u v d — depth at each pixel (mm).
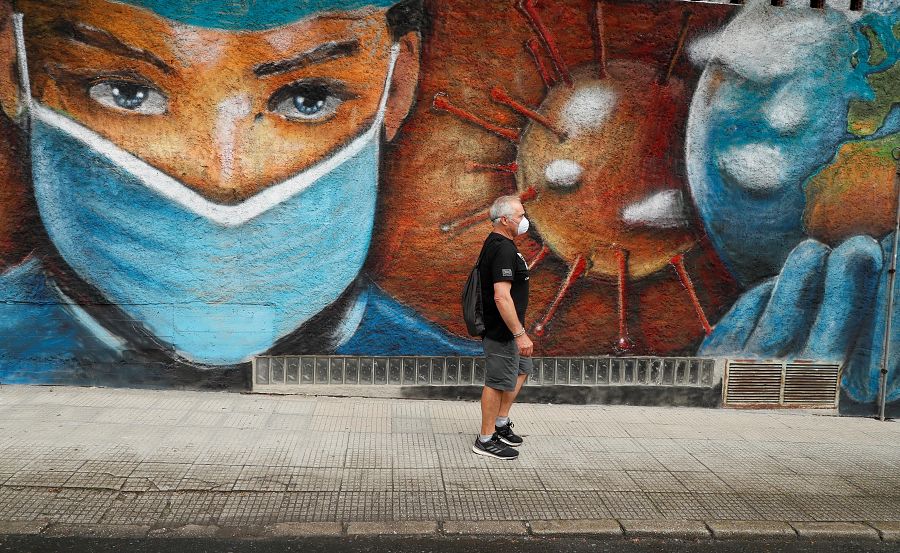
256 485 4195
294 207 5598
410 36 5547
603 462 4828
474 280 4746
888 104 5902
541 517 4004
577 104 5711
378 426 5242
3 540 3549
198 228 5555
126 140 5445
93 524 3717
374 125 5598
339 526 3803
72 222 5500
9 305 5539
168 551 3537
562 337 5914
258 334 5707
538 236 5797
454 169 5688
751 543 3918
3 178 5414
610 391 6016
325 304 5723
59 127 5406
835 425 5910
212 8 5379
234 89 5461
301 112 5535
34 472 4191
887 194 5996
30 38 5320
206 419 5184
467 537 3805
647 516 4070
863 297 6070
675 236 5879
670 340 5988
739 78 5777
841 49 5820
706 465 4863
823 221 5973
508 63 5633
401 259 5730
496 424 4938
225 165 5516
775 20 5750
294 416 5344
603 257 5852
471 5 5562
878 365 6148
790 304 6023
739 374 6074
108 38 5348
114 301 5590
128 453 4527
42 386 5637
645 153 5785
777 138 5859
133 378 5684
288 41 5461
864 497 4457
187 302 5633
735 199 5879
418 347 5824
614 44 5676
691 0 5680
